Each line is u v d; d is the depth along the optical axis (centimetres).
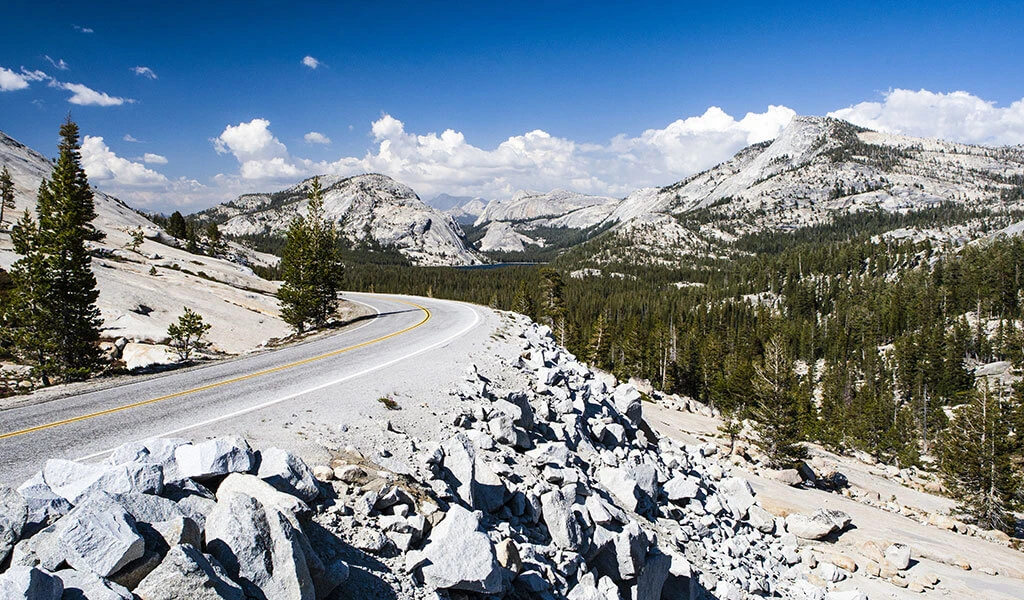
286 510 563
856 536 2133
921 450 7050
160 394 1373
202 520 525
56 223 2503
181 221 10788
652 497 1399
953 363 8862
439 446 920
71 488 524
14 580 362
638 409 2194
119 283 4028
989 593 1878
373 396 1362
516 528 847
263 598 469
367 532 639
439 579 612
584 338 9200
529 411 1390
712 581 1184
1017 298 11625
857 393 8850
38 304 2370
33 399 1313
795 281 18412
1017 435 3878
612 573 924
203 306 4294
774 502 2375
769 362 4012
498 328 3020
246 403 1272
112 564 415
